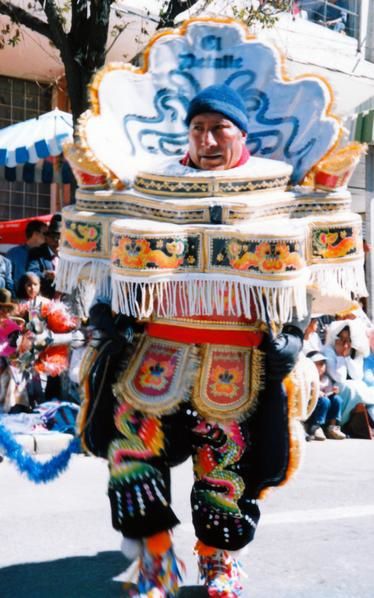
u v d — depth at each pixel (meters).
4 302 6.85
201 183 3.11
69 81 8.66
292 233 2.93
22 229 11.11
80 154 3.24
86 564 3.91
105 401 3.17
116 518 3.04
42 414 7.21
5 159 10.42
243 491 3.22
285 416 3.19
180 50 3.52
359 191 13.62
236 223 3.06
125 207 3.21
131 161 3.35
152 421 3.08
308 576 3.73
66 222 3.23
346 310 3.55
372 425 9.14
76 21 8.59
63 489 5.74
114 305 3.04
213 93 3.18
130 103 3.46
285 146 3.41
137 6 10.99
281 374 3.12
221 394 3.11
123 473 3.03
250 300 3.11
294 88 3.44
